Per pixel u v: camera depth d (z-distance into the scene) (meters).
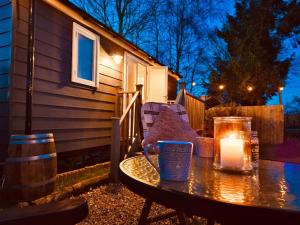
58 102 4.44
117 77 6.38
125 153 4.86
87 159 5.41
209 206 0.63
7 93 3.58
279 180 0.88
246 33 15.48
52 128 4.29
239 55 14.30
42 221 0.74
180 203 0.68
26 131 2.84
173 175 0.83
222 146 1.02
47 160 2.63
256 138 1.21
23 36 3.75
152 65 8.57
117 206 2.93
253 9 16.25
